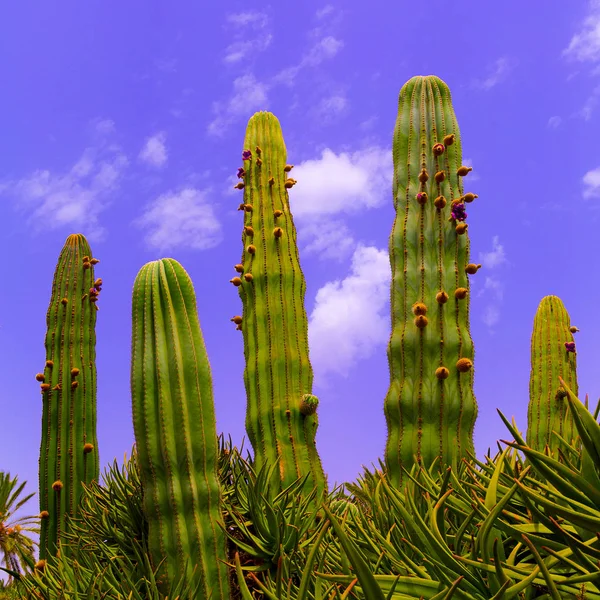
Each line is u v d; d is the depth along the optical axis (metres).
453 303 4.22
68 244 6.87
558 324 6.47
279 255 5.60
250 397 5.24
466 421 4.06
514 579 1.85
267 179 5.88
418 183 4.50
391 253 4.46
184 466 3.36
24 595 4.18
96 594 3.39
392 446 4.06
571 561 1.71
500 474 2.45
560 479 1.83
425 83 4.73
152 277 3.60
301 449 5.05
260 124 6.09
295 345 5.38
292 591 2.81
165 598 3.16
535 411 6.28
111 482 4.91
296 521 3.93
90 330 6.67
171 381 3.43
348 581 2.08
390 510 2.98
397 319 4.30
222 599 3.29
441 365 4.10
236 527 4.18
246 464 4.41
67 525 5.92
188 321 3.58
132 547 3.97
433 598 1.82
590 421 1.80
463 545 2.29
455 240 4.36
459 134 4.69
